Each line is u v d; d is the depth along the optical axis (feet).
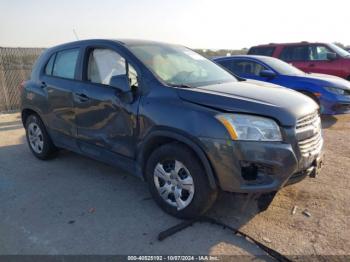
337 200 12.46
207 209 10.98
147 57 12.76
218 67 15.17
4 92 34.81
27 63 35.94
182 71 13.01
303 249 9.62
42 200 12.95
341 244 9.82
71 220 11.41
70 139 15.16
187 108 10.50
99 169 16.12
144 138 11.53
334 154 17.72
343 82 25.29
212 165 10.12
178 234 10.41
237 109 10.00
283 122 9.86
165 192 11.48
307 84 25.08
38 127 17.21
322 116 27.40
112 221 11.28
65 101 14.79
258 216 11.44
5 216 11.78
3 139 22.71
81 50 14.65
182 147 10.73
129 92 11.86
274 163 9.75
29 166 16.80
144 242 10.08
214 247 9.77
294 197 12.73
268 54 38.04
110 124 12.81
